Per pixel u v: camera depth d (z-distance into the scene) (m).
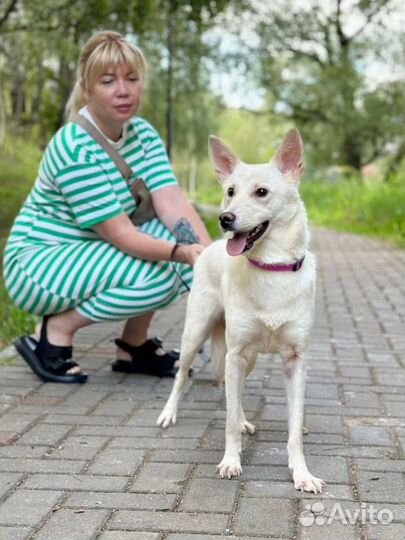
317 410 4.51
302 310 3.57
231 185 3.58
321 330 6.99
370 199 24.28
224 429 4.17
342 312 7.98
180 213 5.25
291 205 3.55
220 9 13.91
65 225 5.18
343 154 32.75
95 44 4.98
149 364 5.34
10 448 3.86
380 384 5.10
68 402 4.67
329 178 35.59
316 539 2.88
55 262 5.07
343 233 21.09
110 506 3.17
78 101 5.24
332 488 3.37
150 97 22.81
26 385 5.04
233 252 3.44
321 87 30.09
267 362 5.67
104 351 6.08
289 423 3.59
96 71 4.92
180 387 4.29
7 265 5.30
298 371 3.62
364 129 30.45
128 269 5.01
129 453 3.79
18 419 4.33
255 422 4.31
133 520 3.04
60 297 5.03
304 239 3.58
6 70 26.42
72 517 3.07
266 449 3.88
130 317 5.12
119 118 4.98
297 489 3.35
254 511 3.12
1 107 29.12
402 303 8.59
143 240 4.97
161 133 26.34
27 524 3.00
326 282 10.41
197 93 26.58
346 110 30.17
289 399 3.63
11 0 13.15
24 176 22.88
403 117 29.88
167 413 4.25
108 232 5.00
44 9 13.50
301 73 31.56
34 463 3.65
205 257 4.16
